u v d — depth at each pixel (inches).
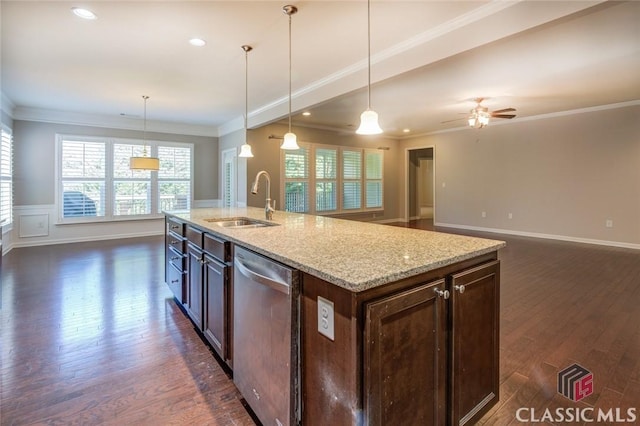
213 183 320.2
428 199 503.2
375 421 46.8
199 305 101.4
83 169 256.8
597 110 237.1
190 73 162.6
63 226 251.6
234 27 116.0
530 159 274.2
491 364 66.7
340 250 64.0
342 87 160.7
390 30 117.3
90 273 172.1
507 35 99.3
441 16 107.9
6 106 211.8
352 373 45.8
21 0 99.3
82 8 104.0
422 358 53.6
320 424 52.4
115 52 137.2
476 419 63.2
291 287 55.6
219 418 68.8
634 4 98.4
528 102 220.1
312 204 309.6
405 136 374.6
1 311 122.4
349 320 46.1
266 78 169.2
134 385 79.4
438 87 182.7
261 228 95.0
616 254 208.4
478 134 308.7
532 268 176.4
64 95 202.5
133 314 121.0
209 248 93.2
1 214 205.5
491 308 66.5
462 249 64.5
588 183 243.9
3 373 83.4
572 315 116.0
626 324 108.8
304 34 120.9
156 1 100.3
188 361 90.2
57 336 103.5
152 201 287.0
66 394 75.5
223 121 290.5
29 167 237.1
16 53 138.3
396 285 50.2
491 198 301.4
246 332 71.0
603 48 130.4
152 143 285.9
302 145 301.3
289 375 56.2
